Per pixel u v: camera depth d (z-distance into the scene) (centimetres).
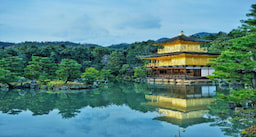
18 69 4812
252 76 1441
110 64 7719
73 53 7625
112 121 1722
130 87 4388
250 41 1359
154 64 5938
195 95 2923
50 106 2381
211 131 1416
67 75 4141
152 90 3709
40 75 4988
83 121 1742
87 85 4219
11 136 1405
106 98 2906
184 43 5409
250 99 1403
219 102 2375
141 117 1825
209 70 5169
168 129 1480
